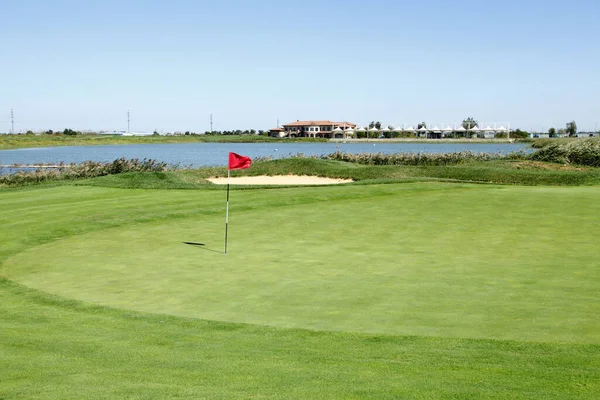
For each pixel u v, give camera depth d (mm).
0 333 8484
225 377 6484
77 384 6281
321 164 44062
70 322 9102
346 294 10516
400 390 5980
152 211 20922
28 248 15570
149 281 11867
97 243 16125
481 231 16922
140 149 173125
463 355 7188
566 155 48812
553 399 5707
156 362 7109
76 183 29312
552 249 14336
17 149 171875
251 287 11188
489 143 194625
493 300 9883
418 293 10461
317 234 16922
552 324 8484
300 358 7199
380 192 25266
